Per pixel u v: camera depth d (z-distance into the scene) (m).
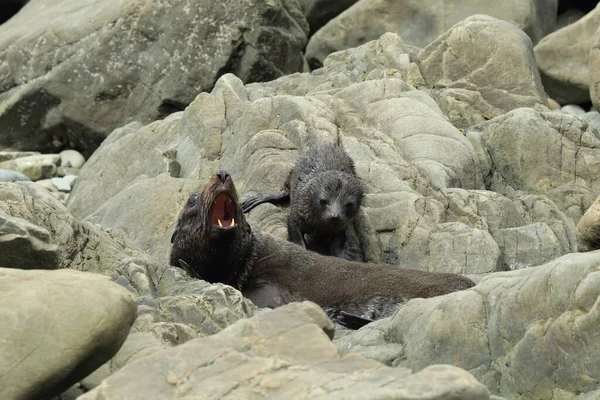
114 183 66.19
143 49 77.62
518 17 81.56
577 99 76.94
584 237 49.28
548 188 59.12
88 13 79.94
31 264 30.91
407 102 62.22
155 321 34.91
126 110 78.44
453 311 31.03
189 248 45.59
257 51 77.25
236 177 59.88
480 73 67.75
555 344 27.73
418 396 20.02
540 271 29.17
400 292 43.97
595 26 75.25
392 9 83.56
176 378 22.06
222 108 64.44
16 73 80.25
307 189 53.28
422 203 53.69
